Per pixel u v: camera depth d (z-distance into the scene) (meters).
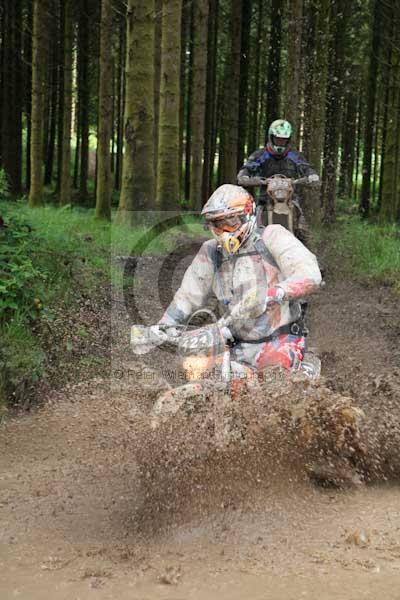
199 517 3.85
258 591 3.02
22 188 29.03
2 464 4.93
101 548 3.53
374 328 9.06
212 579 3.15
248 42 25.75
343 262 13.19
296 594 2.98
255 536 3.62
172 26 15.59
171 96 15.79
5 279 7.18
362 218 26.67
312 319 9.56
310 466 4.42
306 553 3.41
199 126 20.23
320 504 4.10
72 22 21.33
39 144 18.30
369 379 5.57
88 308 8.27
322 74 18.56
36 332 7.18
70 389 6.57
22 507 4.13
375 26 24.92
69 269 8.80
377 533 3.65
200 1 19.41
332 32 21.67
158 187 16.02
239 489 4.09
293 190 8.43
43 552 3.48
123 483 4.52
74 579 3.17
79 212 21.17
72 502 4.21
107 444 5.27
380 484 4.54
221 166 33.47
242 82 26.00
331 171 21.53
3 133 26.00
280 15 24.55
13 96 25.91
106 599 2.97
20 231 8.31
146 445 4.17
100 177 16.72
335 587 3.04
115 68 33.94
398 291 11.16
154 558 3.39
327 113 22.09
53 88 30.77
